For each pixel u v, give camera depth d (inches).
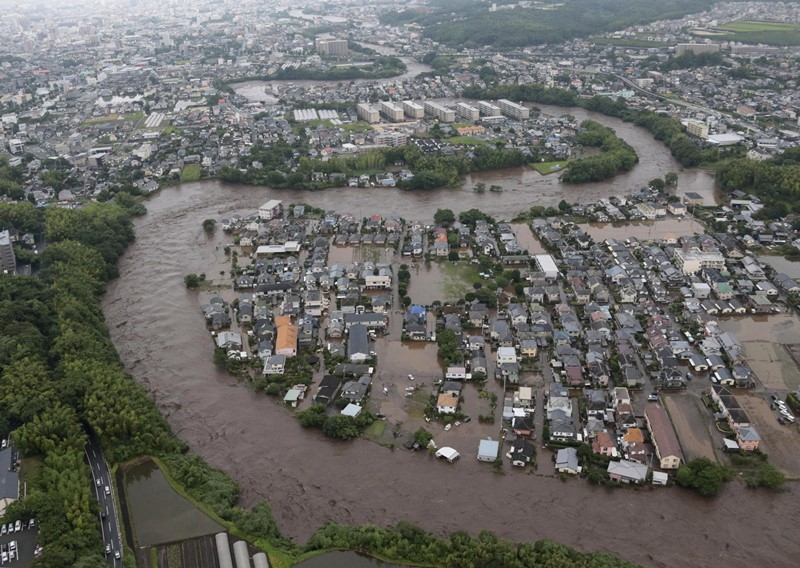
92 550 4815.5
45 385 6451.8
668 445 5762.8
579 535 5113.2
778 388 6756.9
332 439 6210.6
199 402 6825.8
